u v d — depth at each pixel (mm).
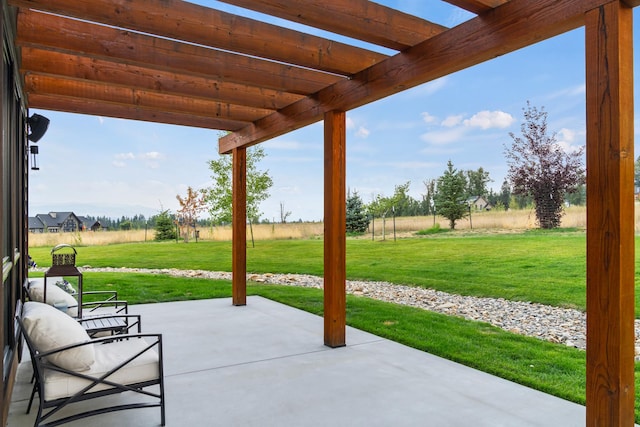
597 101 2201
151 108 5121
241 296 6871
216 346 4578
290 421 2836
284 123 5324
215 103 5508
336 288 4551
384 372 3775
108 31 3455
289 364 3996
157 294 7793
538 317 5457
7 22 2812
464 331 5145
